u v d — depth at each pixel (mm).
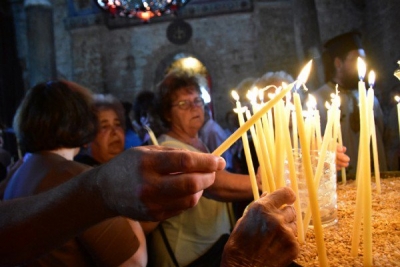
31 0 8953
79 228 582
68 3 9891
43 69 8953
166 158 432
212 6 9508
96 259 905
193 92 1501
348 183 1251
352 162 1797
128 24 9859
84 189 539
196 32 9766
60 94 1046
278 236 534
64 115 1026
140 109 2414
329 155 837
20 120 1042
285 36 9375
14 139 4727
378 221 800
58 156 1021
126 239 933
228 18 9625
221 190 1196
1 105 9047
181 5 5969
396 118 2096
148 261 1343
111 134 1714
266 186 723
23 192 960
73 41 9969
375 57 5105
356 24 5691
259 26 9461
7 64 9359
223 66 9625
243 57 9562
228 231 1404
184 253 1294
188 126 1501
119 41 10008
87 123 1076
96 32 9938
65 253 898
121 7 5676
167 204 449
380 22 4922
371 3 5223
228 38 9625
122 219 941
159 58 9883
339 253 657
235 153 2023
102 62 9977
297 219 716
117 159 487
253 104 736
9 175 1247
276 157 712
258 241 536
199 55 9703
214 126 2854
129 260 943
